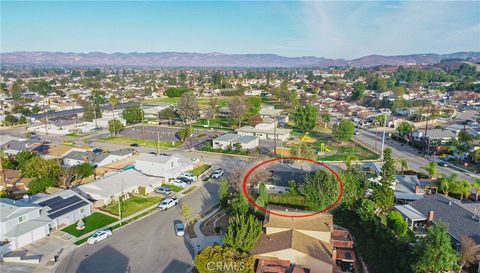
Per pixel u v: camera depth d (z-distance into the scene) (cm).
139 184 6038
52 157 7962
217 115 14462
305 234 4138
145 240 4466
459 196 5906
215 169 7519
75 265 3881
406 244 4153
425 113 14238
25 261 3909
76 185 6262
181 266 3900
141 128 12069
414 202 5250
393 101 17012
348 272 3881
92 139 10525
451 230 4262
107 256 4072
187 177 6762
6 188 6038
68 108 16300
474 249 3744
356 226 4891
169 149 9256
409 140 9988
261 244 3962
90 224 4856
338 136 9888
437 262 3556
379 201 5162
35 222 4434
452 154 8688
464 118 14262
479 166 7712
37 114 14462
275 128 10488
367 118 13975
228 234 3844
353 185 5291
